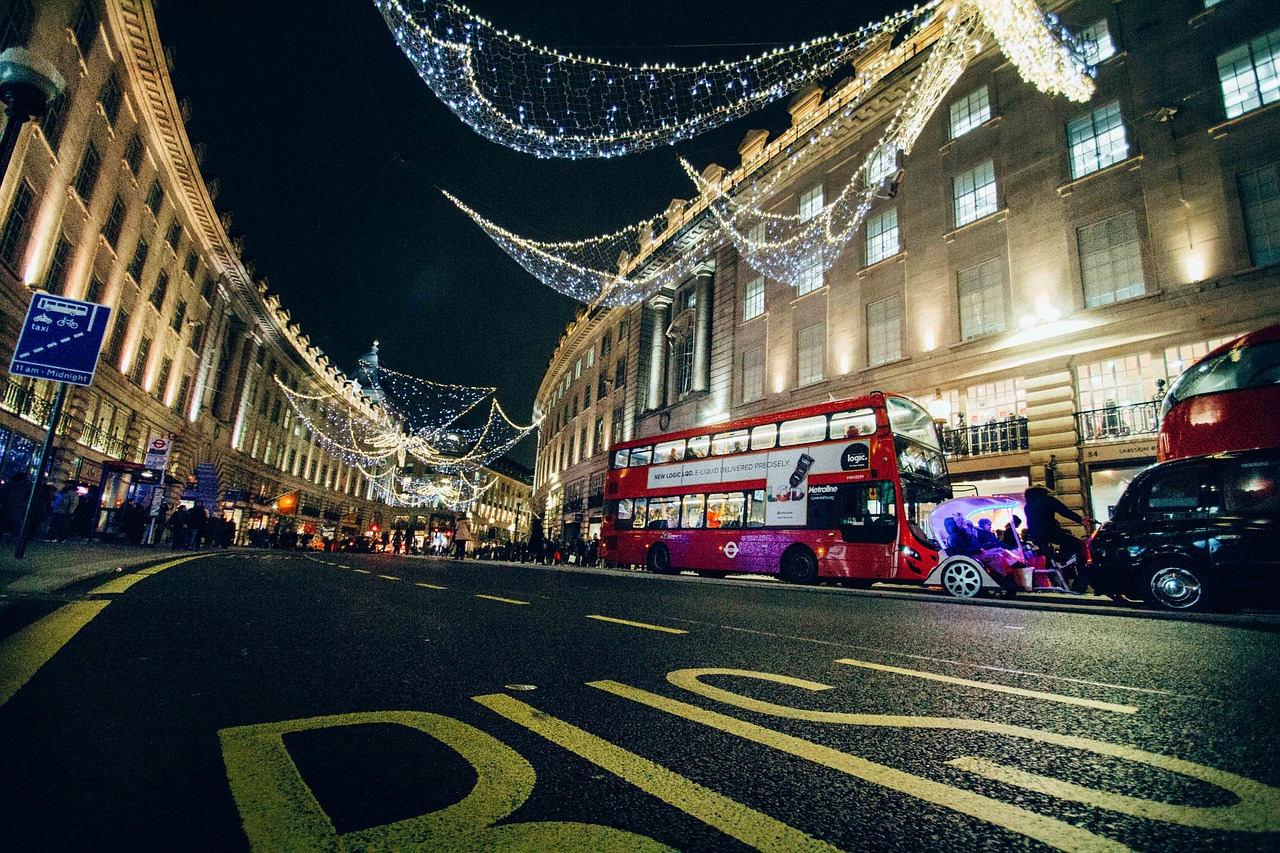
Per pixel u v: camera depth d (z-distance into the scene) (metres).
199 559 13.22
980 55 18.78
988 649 4.31
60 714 2.16
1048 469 14.91
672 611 6.31
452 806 1.56
